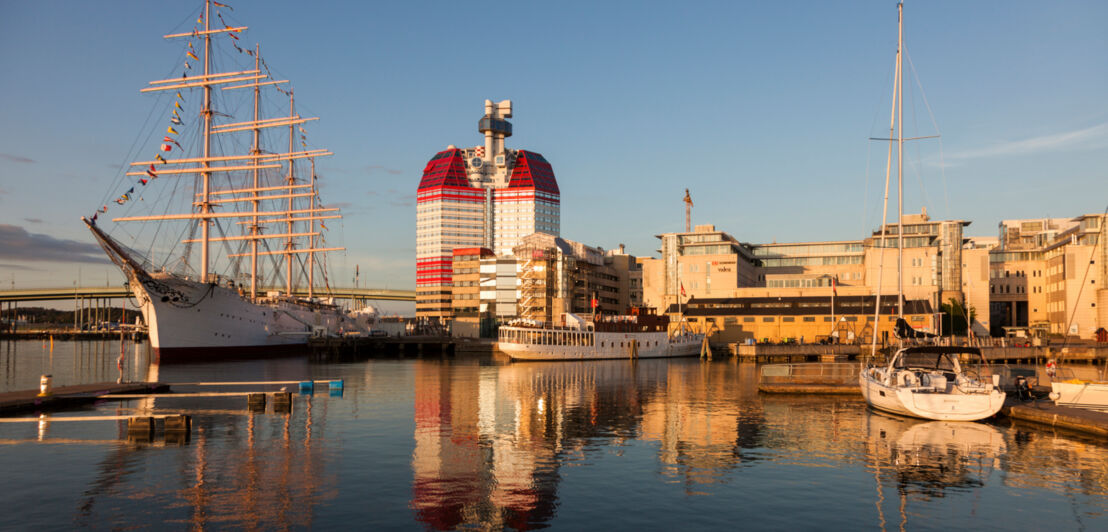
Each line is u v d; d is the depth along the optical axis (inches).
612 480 1081.4
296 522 868.0
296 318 5861.2
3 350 6496.1
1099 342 5157.5
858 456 1253.7
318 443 1346.0
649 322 4940.9
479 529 849.5
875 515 918.4
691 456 1253.1
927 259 6058.1
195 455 1227.2
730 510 933.8
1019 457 1240.8
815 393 2210.9
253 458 1209.4
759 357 4473.4
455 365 4013.3
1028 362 4421.8
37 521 865.5
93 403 1873.8
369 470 1130.0
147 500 954.7
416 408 1861.5
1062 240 6663.4
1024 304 7436.0
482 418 1686.8
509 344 4362.7
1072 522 894.4
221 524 858.8
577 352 4480.8
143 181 3609.7
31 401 1738.4
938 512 933.2
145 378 2871.6
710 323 5595.5
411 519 884.6
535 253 7273.6
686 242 6697.8
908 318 5147.6
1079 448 1315.2
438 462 1192.2
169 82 4495.6
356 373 3230.8
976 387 1664.6
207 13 4579.2
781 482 1076.5
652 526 866.8
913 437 1430.9
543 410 1839.3
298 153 5821.9
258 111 5949.8
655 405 1950.1
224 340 4493.1
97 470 1114.7
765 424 1603.1
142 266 3961.6
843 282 7283.5
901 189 2246.6
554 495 997.2
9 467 1131.3
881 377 1883.6
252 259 5693.9
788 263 7539.4
